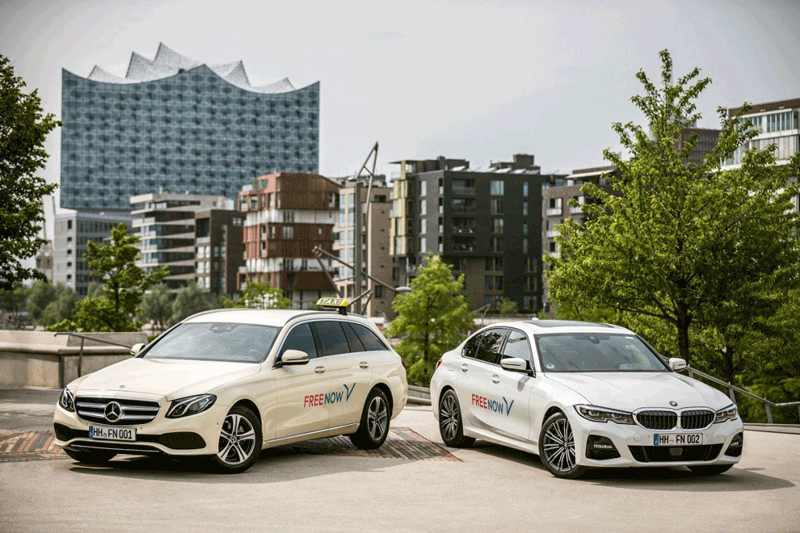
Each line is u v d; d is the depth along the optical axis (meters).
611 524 7.90
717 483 10.09
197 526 7.45
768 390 39.16
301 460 11.14
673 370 11.31
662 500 9.05
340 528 7.53
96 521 7.55
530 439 10.85
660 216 25.42
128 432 9.55
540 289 154.00
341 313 12.40
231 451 10.09
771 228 25.02
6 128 21.45
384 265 157.12
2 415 15.35
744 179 25.53
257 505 8.38
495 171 152.12
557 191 141.25
